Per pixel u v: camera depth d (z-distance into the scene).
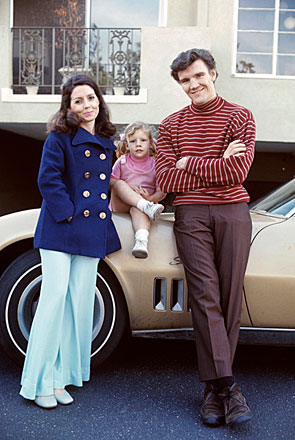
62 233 2.62
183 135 2.82
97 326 2.95
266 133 9.02
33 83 8.79
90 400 2.74
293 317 2.96
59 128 2.64
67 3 9.75
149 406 2.68
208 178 2.67
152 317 2.95
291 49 9.28
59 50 9.67
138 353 3.52
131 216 3.02
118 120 8.55
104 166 2.76
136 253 2.84
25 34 8.74
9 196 10.30
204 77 2.74
